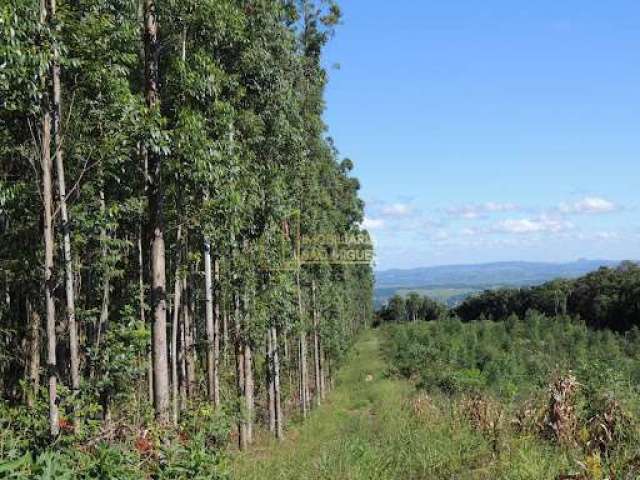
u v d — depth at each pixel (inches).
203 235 432.5
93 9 305.3
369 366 1589.6
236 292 555.8
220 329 688.4
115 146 315.3
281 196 563.8
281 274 611.8
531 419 372.8
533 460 289.1
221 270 545.6
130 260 545.6
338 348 1333.7
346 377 1499.8
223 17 384.2
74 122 319.6
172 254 518.6
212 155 350.9
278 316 633.6
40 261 366.3
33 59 249.1
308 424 816.9
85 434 270.7
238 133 471.8
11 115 283.7
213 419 357.4
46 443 255.8
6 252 370.3
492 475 307.4
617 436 313.4
